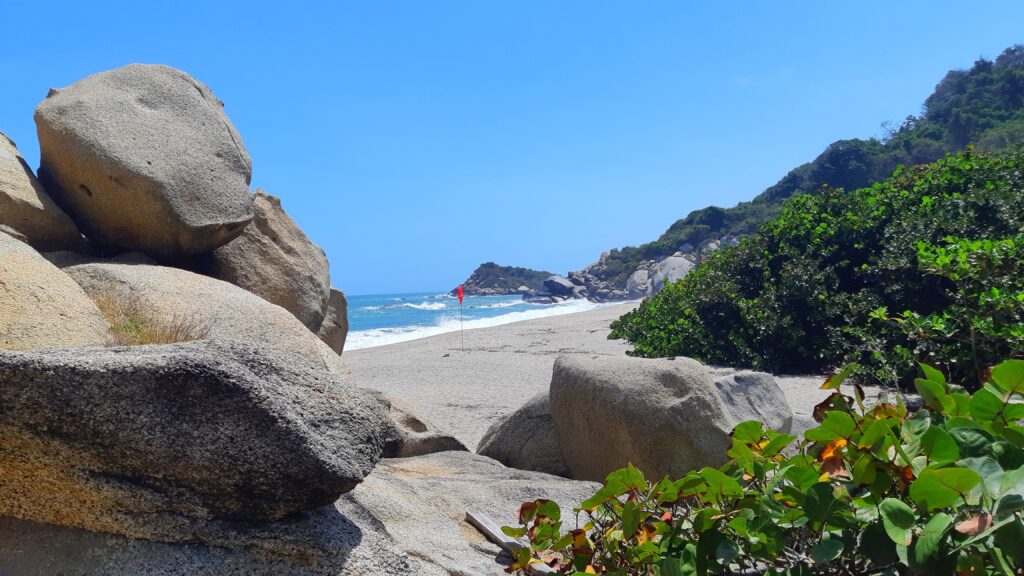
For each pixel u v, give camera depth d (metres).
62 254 7.89
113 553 2.83
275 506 2.94
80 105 8.22
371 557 3.15
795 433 6.93
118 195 7.95
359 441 3.22
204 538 2.88
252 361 3.08
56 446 2.76
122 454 2.79
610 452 5.97
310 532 3.03
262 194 10.16
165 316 6.84
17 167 8.07
